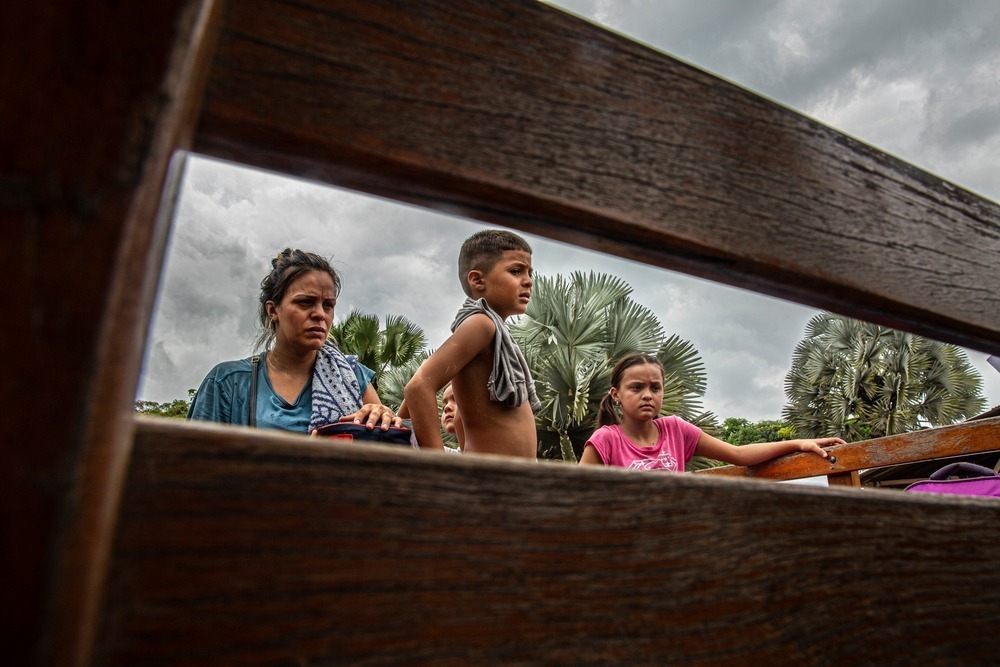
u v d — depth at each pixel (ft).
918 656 1.79
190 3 1.06
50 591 0.80
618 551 1.48
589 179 1.74
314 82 1.46
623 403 9.42
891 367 46.14
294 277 6.82
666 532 1.56
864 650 1.73
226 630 1.08
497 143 1.64
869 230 2.26
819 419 50.67
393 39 1.59
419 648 1.21
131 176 0.95
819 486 1.89
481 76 1.68
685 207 1.88
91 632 0.93
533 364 31.60
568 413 30.01
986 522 2.13
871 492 1.96
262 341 7.09
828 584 1.75
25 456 0.83
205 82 1.32
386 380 39.50
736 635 1.55
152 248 1.01
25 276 0.88
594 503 1.49
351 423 5.84
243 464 1.17
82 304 0.89
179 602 1.06
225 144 1.40
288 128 1.39
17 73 0.94
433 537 1.29
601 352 31.37
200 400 6.50
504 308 7.22
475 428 6.17
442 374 5.89
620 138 1.84
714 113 2.06
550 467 1.48
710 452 9.52
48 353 0.86
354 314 44.16
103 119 0.96
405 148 1.51
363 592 1.20
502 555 1.35
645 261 1.92
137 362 1.05
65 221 0.91
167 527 1.08
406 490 1.30
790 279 2.05
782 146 2.16
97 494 0.88
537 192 1.64
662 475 1.62
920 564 1.93
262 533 1.15
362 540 1.22
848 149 2.35
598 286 33.76
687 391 30.73
